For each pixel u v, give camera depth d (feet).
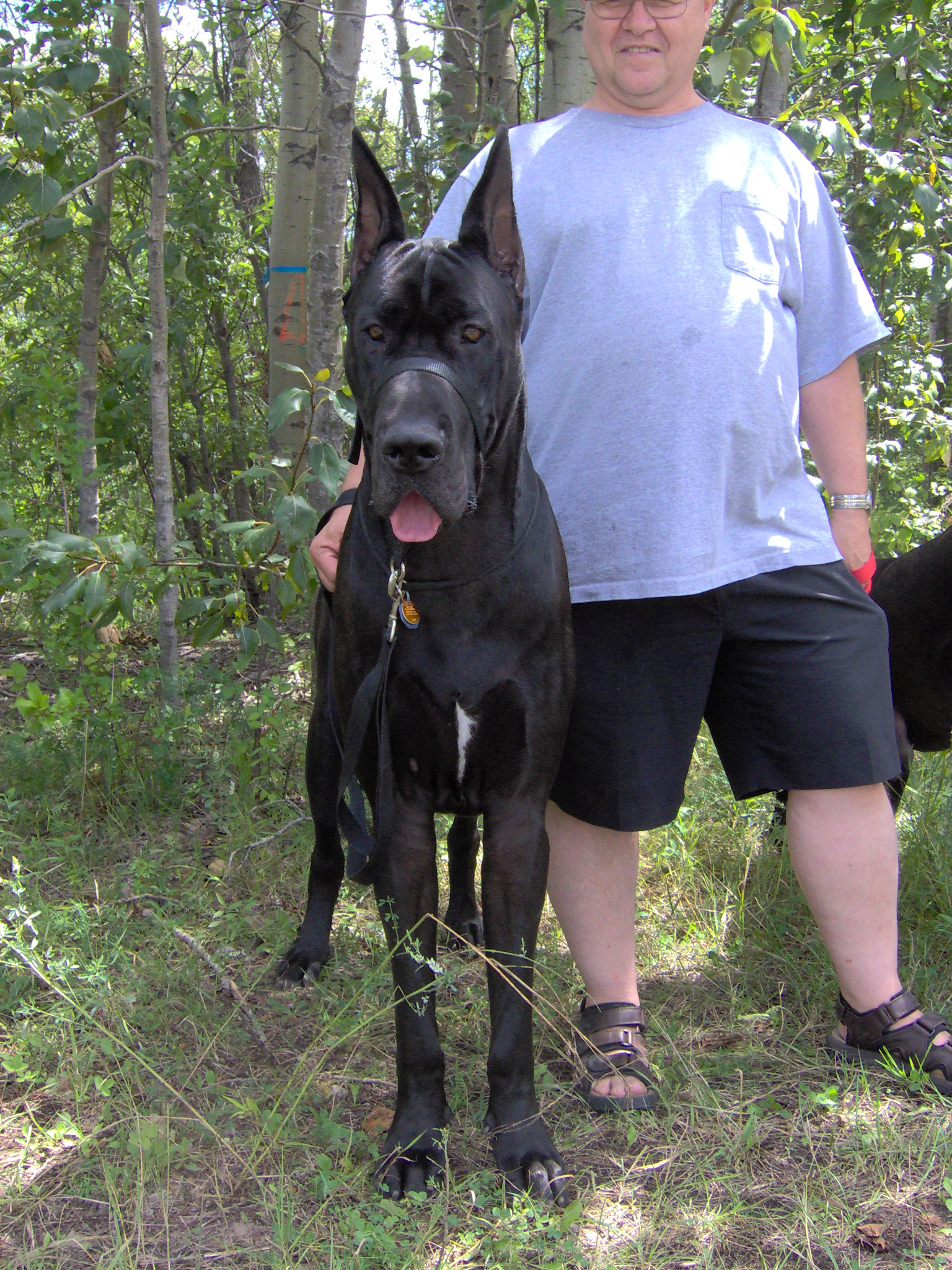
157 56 12.66
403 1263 5.77
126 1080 7.34
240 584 13.47
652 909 9.86
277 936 9.50
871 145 14.99
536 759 6.72
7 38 14.53
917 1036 7.51
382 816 6.59
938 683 9.38
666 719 7.47
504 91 17.63
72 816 11.88
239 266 23.89
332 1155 6.77
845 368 7.91
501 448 6.35
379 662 6.55
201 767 12.90
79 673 14.08
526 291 7.40
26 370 17.33
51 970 7.93
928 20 13.06
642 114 7.38
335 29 12.82
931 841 10.21
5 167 11.96
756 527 7.35
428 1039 6.67
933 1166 6.60
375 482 5.85
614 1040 7.57
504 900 6.76
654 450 7.09
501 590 6.42
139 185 20.20
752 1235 6.11
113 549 11.46
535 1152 6.51
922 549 9.37
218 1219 6.25
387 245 6.47
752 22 11.00
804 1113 7.18
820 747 7.31
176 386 23.75
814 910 7.74
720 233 7.09
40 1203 6.36
